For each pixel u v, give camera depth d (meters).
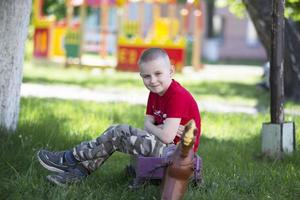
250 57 38.28
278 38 5.66
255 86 15.43
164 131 4.06
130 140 4.11
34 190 4.15
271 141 5.71
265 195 4.47
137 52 19.31
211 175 4.78
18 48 5.51
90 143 4.24
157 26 22.09
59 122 6.77
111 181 4.59
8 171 4.54
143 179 4.22
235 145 6.39
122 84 14.55
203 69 22.91
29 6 5.58
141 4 21.19
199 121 4.24
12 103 5.53
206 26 37.44
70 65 19.80
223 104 11.21
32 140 5.41
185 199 4.05
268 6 10.38
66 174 4.27
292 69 11.55
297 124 7.62
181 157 3.68
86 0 22.64
